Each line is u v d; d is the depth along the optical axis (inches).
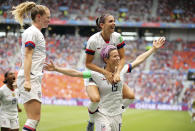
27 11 173.0
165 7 1288.1
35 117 159.3
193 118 565.3
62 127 422.9
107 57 176.9
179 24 1187.9
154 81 972.6
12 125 265.9
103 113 176.4
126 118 578.2
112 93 177.3
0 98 261.1
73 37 1245.7
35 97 157.6
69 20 1194.0
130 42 1248.2
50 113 624.1
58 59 1124.5
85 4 1306.6
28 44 154.7
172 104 861.2
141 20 1218.0
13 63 1057.5
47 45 1186.0
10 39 1133.1
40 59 162.9
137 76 991.6
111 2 1317.7
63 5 1286.9
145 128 447.5
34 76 158.7
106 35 189.9
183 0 1296.8
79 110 701.3
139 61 194.5
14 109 267.6
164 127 465.7
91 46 189.9
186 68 1104.8
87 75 178.1
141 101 908.0
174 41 1243.8
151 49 199.6
